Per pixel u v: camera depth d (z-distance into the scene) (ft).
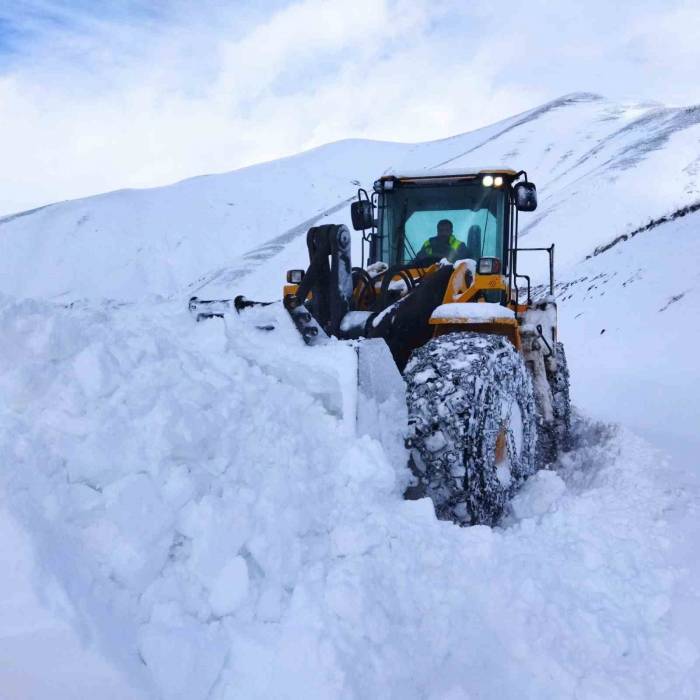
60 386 7.71
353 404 10.37
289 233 391.04
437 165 477.77
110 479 7.23
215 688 6.32
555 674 7.35
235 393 9.22
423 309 13.94
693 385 36.17
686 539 11.04
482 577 8.68
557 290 84.69
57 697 5.48
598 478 15.61
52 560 6.17
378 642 6.97
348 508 8.96
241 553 7.54
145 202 528.22
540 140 406.41
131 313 11.59
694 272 60.70
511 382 12.94
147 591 6.75
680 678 7.47
